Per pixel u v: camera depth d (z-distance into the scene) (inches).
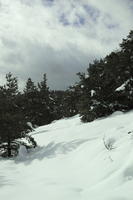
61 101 2346.2
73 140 599.8
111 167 356.5
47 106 2364.7
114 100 896.9
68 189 336.5
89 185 342.6
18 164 586.2
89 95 912.3
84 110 909.8
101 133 612.1
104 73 925.2
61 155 537.6
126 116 753.0
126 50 908.6
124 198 267.1
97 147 461.4
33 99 2277.3
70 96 1732.3
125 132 465.1
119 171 324.8
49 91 2484.0
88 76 931.3
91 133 640.4
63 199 303.7
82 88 938.1
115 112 848.3
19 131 722.2
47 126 1282.0
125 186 292.0
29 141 716.7
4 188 383.9
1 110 735.1
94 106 892.6
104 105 885.8
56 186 361.4
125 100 888.3
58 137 704.4
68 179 389.1
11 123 719.1
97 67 942.4
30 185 389.7
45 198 316.2
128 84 890.7
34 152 654.5
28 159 607.5
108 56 941.2
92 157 439.8
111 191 291.0
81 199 295.0
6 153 736.3
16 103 786.8
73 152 527.5
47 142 709.3
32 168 522.9
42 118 2304.4
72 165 460.1
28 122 810.2
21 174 491.2
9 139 725.3
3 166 583.8
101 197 282.0
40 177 435.8
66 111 1811.0
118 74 919.7
